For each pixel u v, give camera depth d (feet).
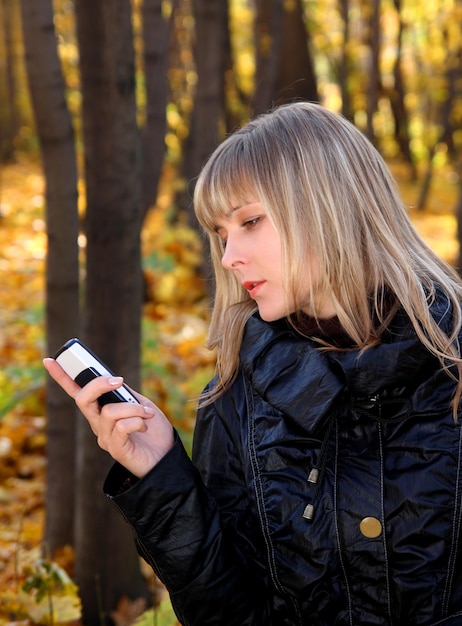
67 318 12.77
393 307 5.03
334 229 5.04
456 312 5.03
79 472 11.72
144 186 21.42
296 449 5.05
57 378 5.11
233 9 55.67
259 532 5.16
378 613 4.85
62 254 12.49
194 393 18.89
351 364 4.85
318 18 59.77
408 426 4.88
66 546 13.21
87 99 10.41
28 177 73.00
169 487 5.03
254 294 5.24
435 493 4.75
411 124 91.25
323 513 4.91
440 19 65.82
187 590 5.08
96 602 11.79
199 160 18.24
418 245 5.44
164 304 26.71
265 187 5.06
